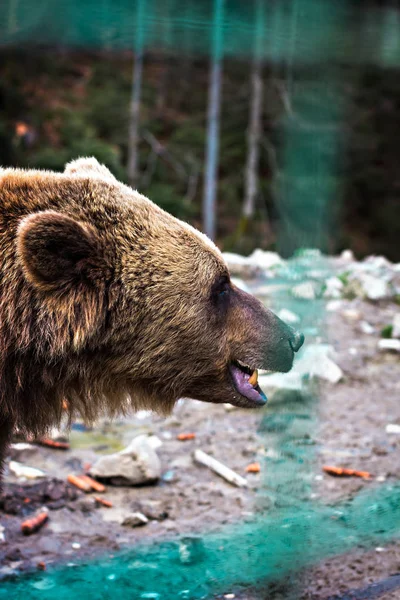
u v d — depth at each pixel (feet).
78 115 69.77
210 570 12.97
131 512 15.05
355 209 71.26
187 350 11.95
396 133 70.08
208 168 64.39
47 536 13.98
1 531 14.06
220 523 14.61
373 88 67.56
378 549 13.42
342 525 14.25
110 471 16.07
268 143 67.36
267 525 14.20
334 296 29.01
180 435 18.66
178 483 16.33
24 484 15.72
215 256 12.04
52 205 11.50
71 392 12.00
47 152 55.36
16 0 31.37
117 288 11.34
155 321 11.56
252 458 17.46
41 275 10.63
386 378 22.62
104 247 11.30
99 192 11.71
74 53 78.74
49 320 11.02
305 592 12.21
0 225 11.30
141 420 19.67
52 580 12.64
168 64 80.69
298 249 22.11
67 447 17.63
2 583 12.49
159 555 13.47
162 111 78.38
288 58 27.32
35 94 69.92
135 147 69.67
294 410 17.90
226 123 74.84
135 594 12.27
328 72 20.45
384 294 29.19
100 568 13.03
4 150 53.67
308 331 22.25
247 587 12.51
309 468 16.63
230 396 12.64
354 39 31.17
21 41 33.99
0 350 11.10
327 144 20.03
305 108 20.01
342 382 22.11
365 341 25.30
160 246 11.57
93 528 14.39
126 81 77.36
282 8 26.11
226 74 75.41
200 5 29.27
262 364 12.48
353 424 19.29
